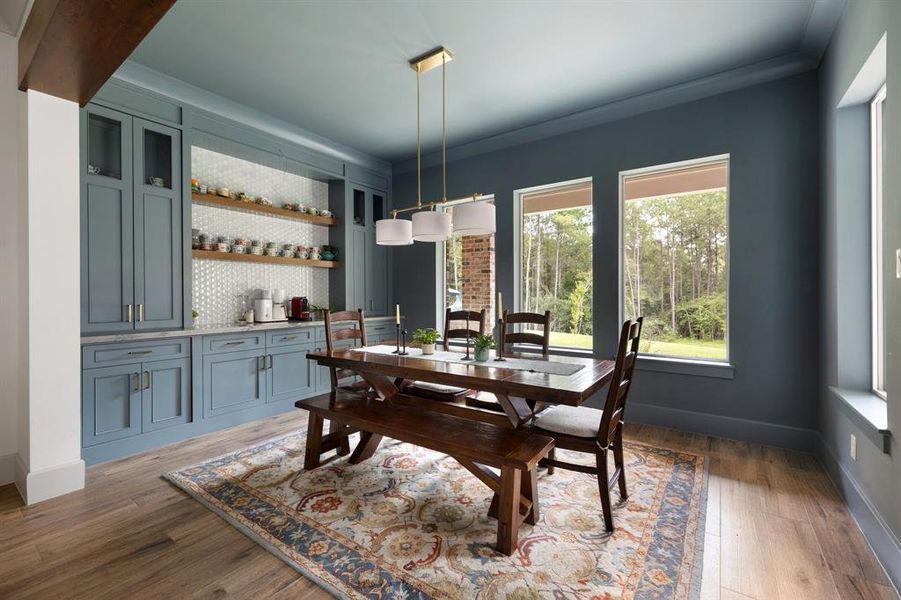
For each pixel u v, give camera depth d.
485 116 3.86
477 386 2.09
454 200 4.70
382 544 1.81
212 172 3.75
